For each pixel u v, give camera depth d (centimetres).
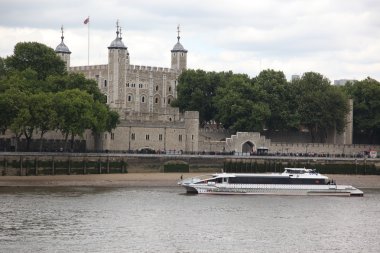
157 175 16700
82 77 18638
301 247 9738
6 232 10056
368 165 18962
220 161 17975
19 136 16750
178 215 11725
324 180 14875
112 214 11581
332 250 9612
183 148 19562
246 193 14612
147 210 12088
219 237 10188
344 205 13388
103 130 17325
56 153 16262
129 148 18850
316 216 12056
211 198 13850
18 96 15988
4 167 15688
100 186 15175
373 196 14962
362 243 10056
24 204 12238
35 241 9612
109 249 9338
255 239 10131
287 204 13325
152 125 19162
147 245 9594
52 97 16400
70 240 9725
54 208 11931
